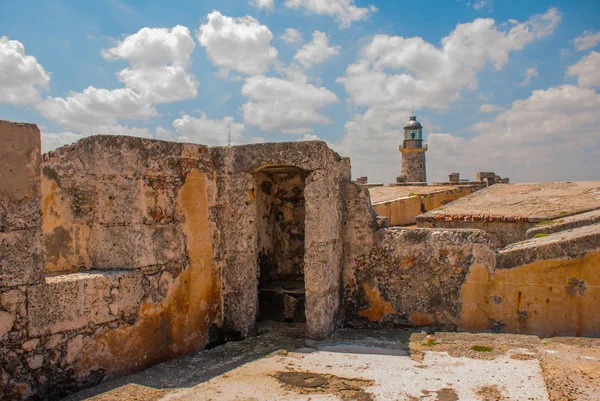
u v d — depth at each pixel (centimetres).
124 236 607
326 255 723
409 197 1947
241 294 751
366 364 584
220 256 754
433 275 780
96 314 556
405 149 4944
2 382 473
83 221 631
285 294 872
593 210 1262
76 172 633
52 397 512
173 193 668
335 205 786
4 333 474
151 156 632
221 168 757
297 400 480
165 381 555
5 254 474
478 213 1428
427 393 487
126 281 591
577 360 566
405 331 779
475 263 756
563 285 707
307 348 666
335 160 794
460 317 764
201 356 658
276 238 992
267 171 941
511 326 735
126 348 592
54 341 515
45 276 562
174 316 664
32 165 496
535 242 777
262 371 570
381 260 812
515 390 485
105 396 507
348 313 832
